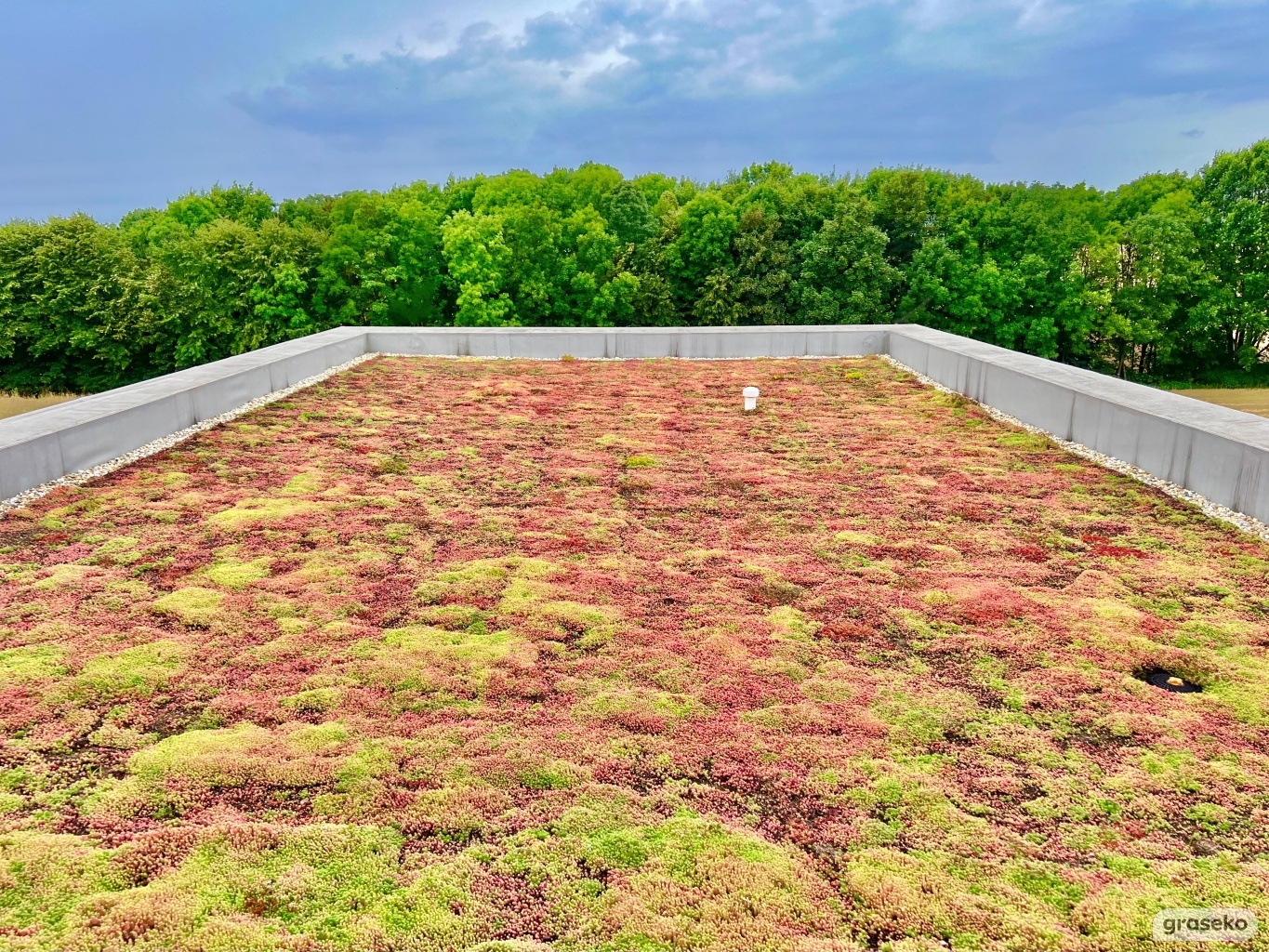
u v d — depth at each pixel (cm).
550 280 3381
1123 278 3522
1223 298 3234
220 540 637
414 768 358
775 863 300
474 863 300
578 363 1582
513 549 636
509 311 3319
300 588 552
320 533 659
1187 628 489
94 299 3206
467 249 3139
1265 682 427
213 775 350
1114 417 852
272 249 3198
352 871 295
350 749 371
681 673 445
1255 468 657
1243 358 3316
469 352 1655
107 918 271
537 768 359
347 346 1517
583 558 618
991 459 884
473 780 349
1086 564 593
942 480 815
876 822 323
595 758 367
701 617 516
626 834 316
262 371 1170
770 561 612
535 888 288
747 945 264
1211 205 3416
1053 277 3434
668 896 284
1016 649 469
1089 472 820
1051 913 277
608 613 522
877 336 1634
